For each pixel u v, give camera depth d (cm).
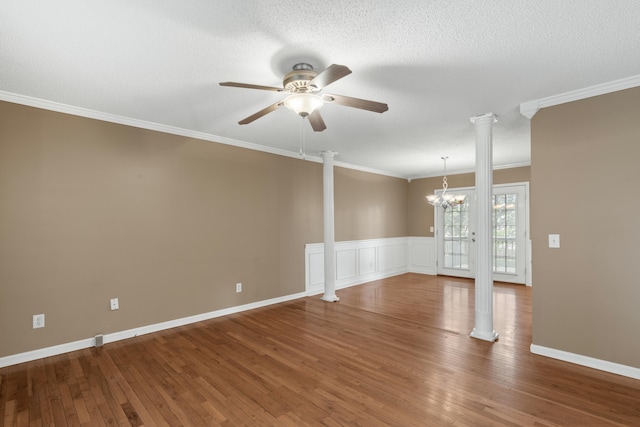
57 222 298
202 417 201
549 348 285
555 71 235
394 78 246
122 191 338
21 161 281
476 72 237
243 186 443
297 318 403
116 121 333
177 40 193
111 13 166
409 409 208
